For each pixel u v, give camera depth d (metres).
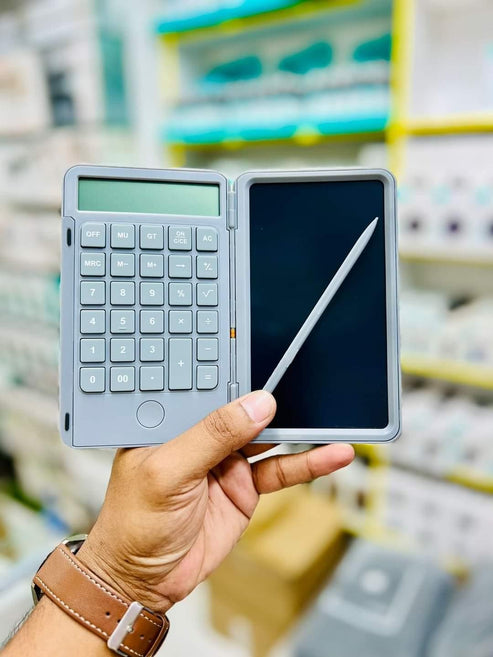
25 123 1.51
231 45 1.38
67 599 0.41
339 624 0.94
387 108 1.04
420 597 0.98
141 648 0.42
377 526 1.25
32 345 1.63
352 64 1.23
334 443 0.50
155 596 0.46
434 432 1.13
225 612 1.24
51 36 1.40
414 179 1.04
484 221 0.99
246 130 1.22
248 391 0.48
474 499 1.12
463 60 1.11
